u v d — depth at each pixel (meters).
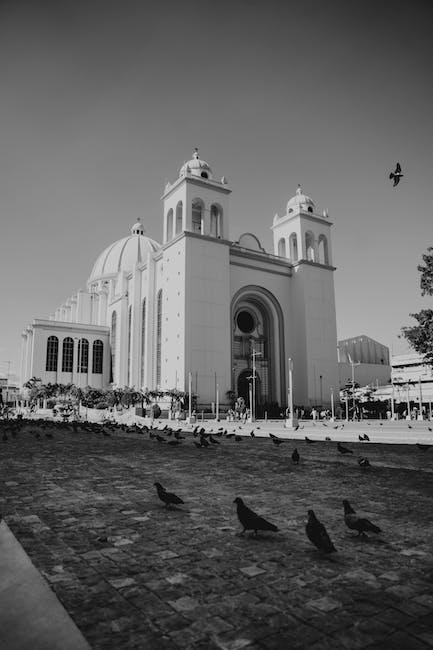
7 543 6.28
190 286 66.69
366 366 98.44
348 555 5.78
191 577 5.06
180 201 72.25
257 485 10.84
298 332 79.44
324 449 20.16
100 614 4.21
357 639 3.78
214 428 40.41
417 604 4.41
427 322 32.94
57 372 85.12
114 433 31.50
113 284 102.06
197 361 65.06
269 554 5.81
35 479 11.71
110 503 8.79
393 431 32.78
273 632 3.88
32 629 4.04
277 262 80.62
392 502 8.90
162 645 3.69
